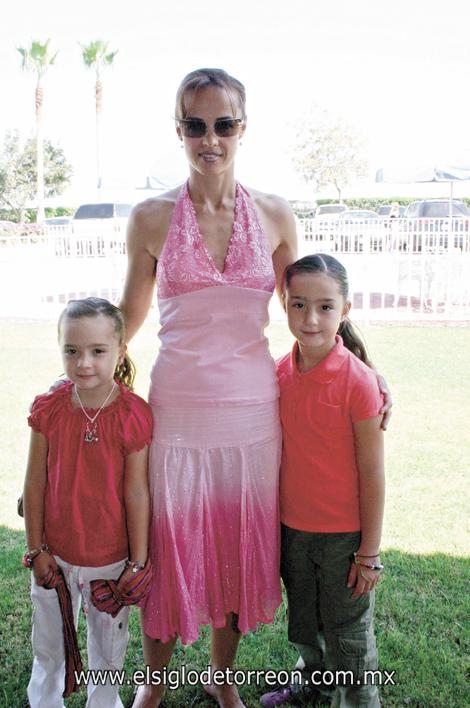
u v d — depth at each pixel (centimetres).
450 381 679
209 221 213
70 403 211
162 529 214
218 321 209
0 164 3803
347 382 205
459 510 394
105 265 1130
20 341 895
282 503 222
